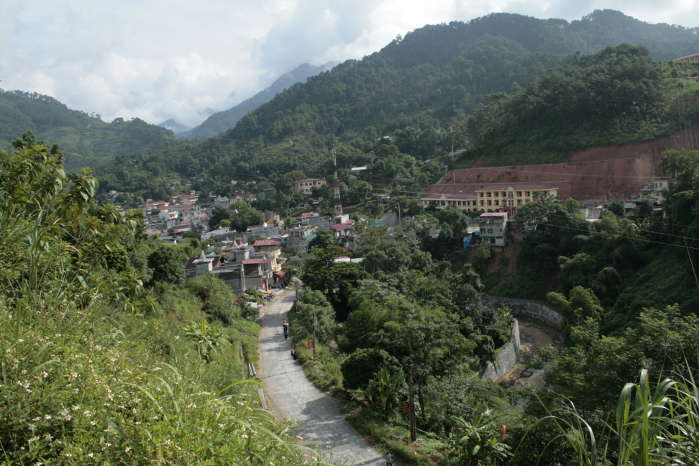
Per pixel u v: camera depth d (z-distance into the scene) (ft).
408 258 183.21
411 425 66.95
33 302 24.03
